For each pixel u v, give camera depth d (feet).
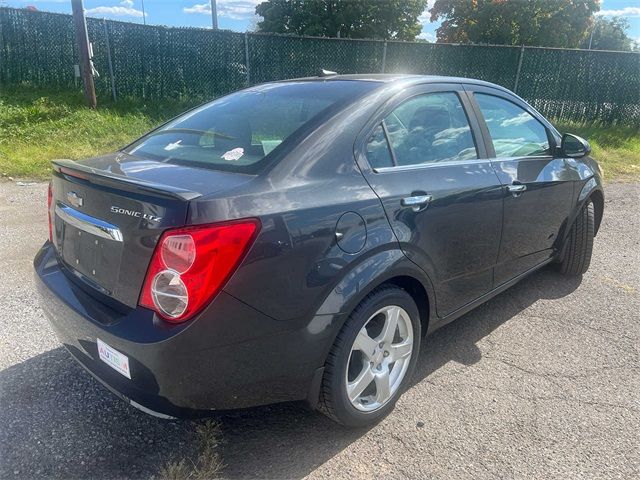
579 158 12.94
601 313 12.69
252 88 10.81
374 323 8.45
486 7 101.96
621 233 19.36
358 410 8.16
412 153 9.05
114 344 6.67
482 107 10.96
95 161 8.77
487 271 10.59
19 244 15.90
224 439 8.17
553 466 7.73
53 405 8.77
